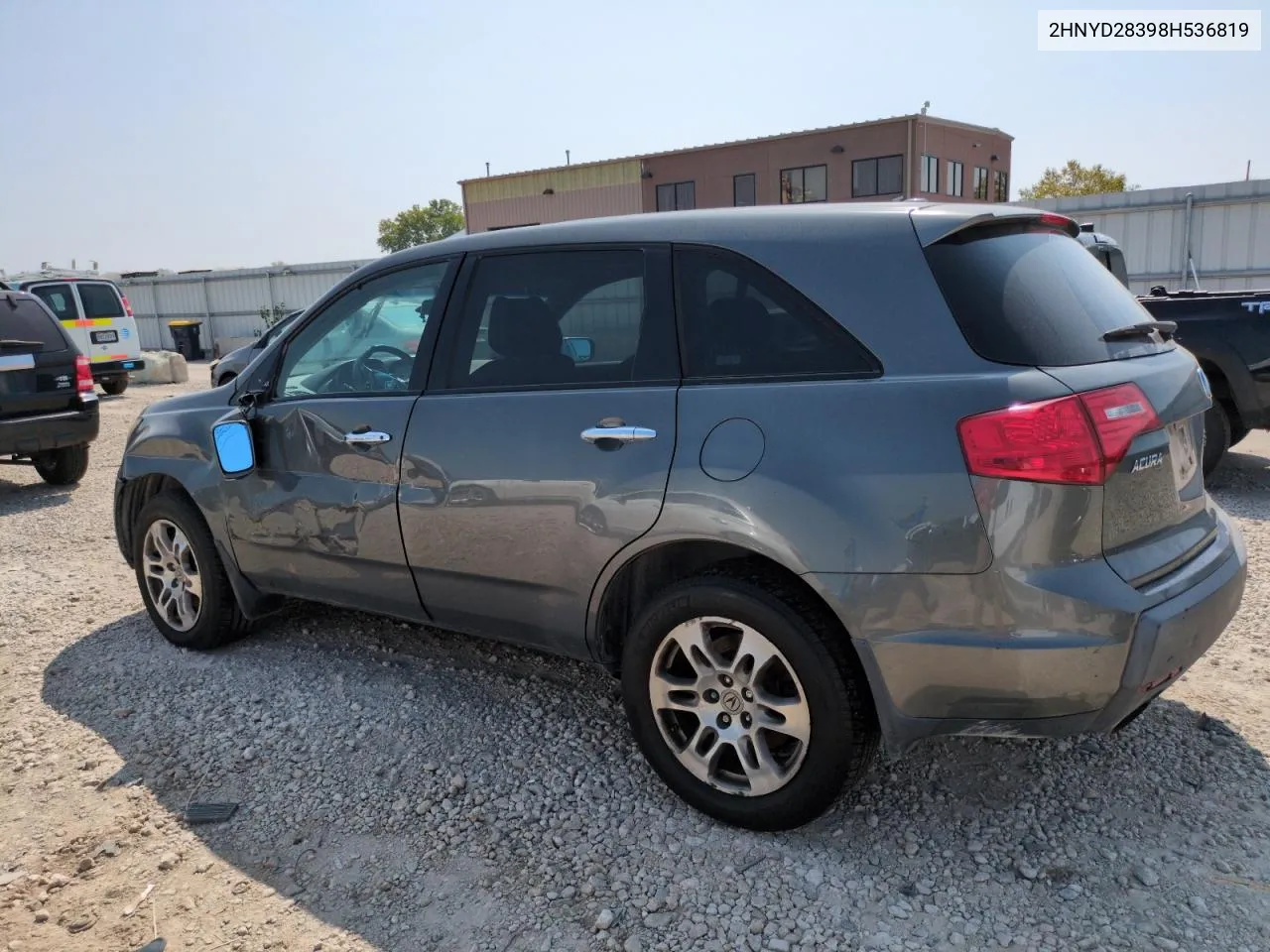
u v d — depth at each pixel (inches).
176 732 143.7
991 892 101.0
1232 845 107.4
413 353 138.8
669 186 1315.2
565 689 152.4
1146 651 94.7
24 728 147.1
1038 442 92.2
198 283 1437.0
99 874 110.8
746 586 106.4
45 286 683.4
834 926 96.7
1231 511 252.2
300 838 116.4
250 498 156.5
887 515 97.3
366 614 188.4
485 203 1480.1
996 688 95.9
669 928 97.6
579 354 123.0
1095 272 118.3
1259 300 261.0
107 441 468.8
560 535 120.2
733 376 110.2
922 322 100.9
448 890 105.7
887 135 1145.4
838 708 102.5
